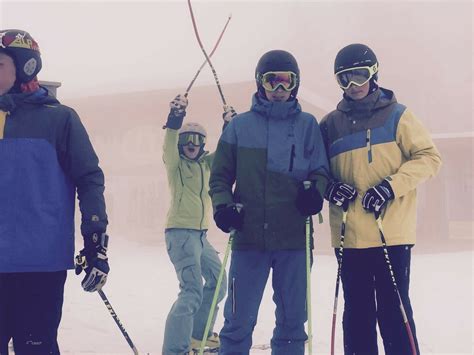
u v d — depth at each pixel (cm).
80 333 542
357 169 337
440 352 475
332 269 1134
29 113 257
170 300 758
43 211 251
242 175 335
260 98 346
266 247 326
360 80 332
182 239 426
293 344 328
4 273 246
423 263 1291
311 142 340
